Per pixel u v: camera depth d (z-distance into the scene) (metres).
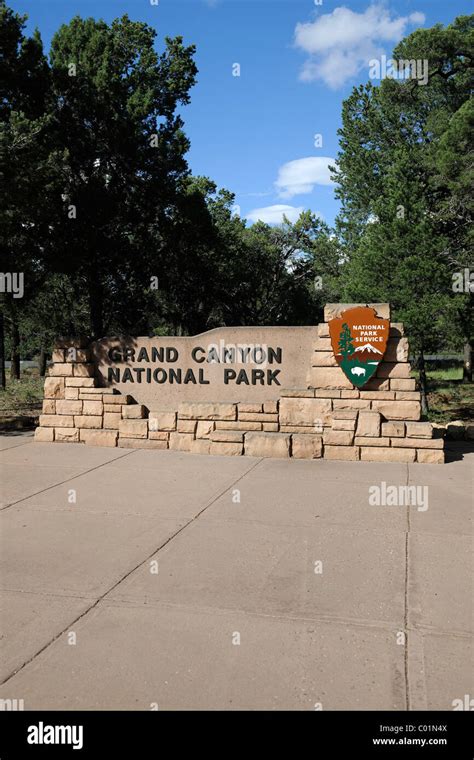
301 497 7.32
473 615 4.39
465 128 21.36
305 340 10.00
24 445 10.59
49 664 3.84
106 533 6.16
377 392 9.40
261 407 9.79
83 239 22.72
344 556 5.49
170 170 26.92
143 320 30.05
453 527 6.24
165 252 28.44
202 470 8.67
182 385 10.50
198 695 3.52
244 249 43.62
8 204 12.78
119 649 4.00
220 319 45.84
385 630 4.19
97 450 10.12
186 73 27.67
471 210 22.42
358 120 27.08
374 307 9.30
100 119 23.36
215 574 5.13
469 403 26.34
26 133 13.09
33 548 5.77
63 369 10.80
